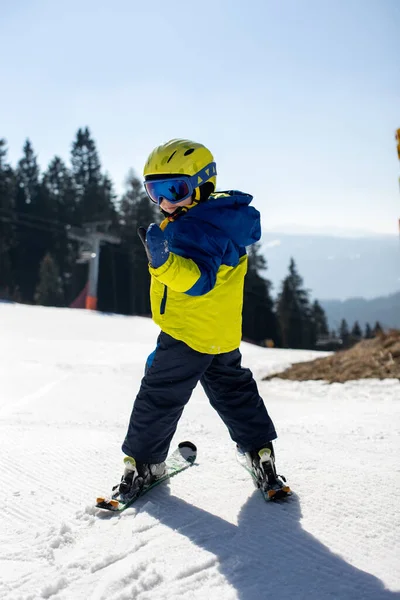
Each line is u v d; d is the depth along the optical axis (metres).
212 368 2.57
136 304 51.38
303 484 2.66
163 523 2.25
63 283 51.31
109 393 6.27
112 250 50.31
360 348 9.20
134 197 54.94
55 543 2.08
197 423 4.32
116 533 2.17
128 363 9.34
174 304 2.45
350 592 1.76
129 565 1.92
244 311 51.28
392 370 7.55
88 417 4.82
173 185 2.40
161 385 2.49
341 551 2.02
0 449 3.29
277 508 2.39
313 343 56.25
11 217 47.59
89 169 60.72
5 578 1.84
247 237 2.42
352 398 6.46
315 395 6.91
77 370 8.30
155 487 2.65
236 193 2.52
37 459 3.10
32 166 56.53
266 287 52.94
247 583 1.81
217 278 2.41
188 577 1.85
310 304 58.59
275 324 53.34
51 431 3.83
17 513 2.37
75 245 52.47
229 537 2.13
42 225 51.09
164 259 2.05
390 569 1.89
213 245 2.25
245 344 14.41
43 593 1.75
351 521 2.25
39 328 14.98
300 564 1.93
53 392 6.30
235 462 3.01
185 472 2.85
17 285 48.56
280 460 3.06
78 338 13.77
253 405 2.57
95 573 1.87
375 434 3.86
